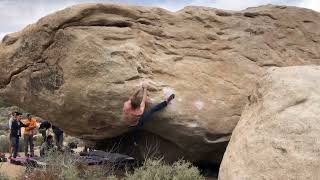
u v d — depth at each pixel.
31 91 10.49
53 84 10.02
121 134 11.00
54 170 9.62
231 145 7.73
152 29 10.45
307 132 6.46
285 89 7.30
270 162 6.53
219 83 10.45
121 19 10.09
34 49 10.33
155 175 8.81
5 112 45.78
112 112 9.56
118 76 9.35
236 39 11.49
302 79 7.39
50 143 14.59
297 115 6.77
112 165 10.98
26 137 16.30
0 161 15.00
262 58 11.42
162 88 9.66
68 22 9.77
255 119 7.52
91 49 9.45
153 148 10.70
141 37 10.11
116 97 9.38
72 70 9.59
